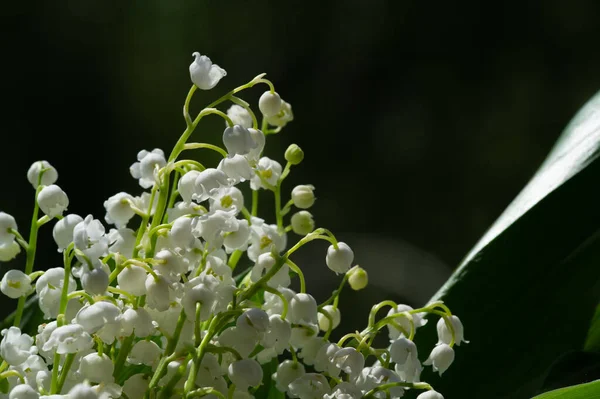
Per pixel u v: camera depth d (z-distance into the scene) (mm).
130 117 4273
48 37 4234
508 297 1015
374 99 4438
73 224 954
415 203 4250
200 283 952
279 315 958
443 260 4105
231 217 953
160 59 4363
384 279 3766
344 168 4367
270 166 988
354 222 4246
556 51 4258
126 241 968
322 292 3385
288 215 3408
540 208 1017
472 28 4363
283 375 966
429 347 1013
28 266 969
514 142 4223
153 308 950
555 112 4203
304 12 4531
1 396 952
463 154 4277
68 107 4207
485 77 4332
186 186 963
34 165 994
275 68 4492
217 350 943
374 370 953
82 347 935
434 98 4371
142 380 953
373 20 4496
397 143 4352
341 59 4492
